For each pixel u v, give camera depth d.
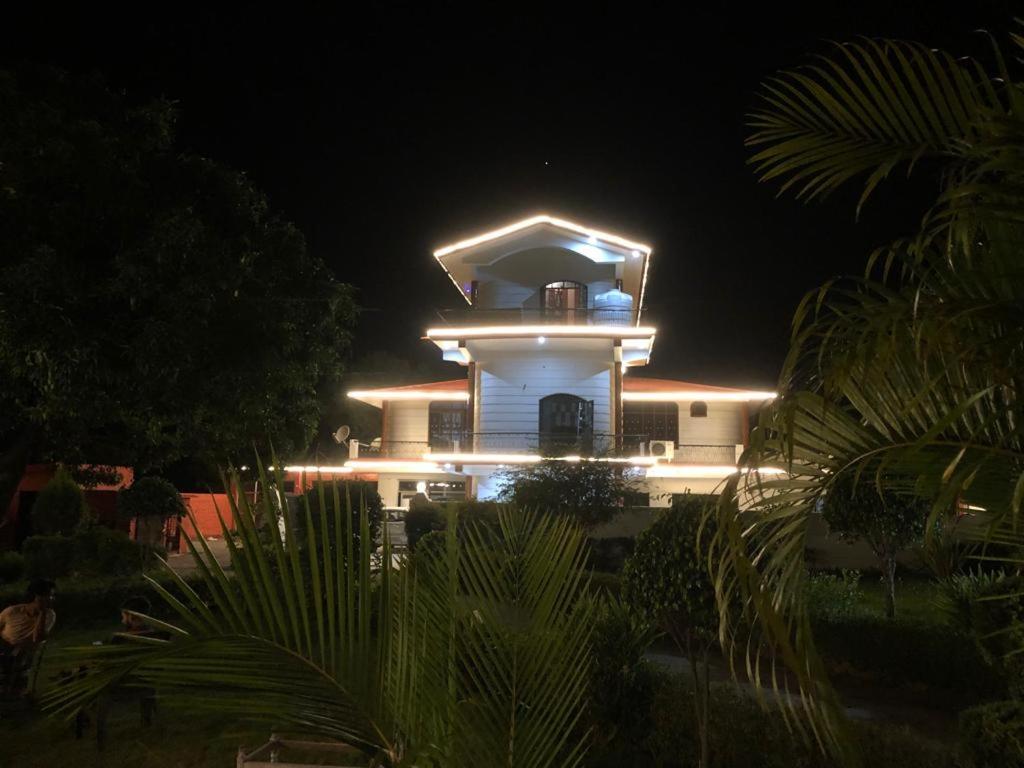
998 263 2.36
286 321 16.23
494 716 2.82
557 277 29.19
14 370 13.04
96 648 2.01
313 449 30.31
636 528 20.27
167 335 13.52
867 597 14.05
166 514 20.44
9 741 7.59
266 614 2.24
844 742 2.17
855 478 2.41
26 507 25.52
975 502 2.43
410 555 2.89
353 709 2.30
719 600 2.48
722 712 6.19
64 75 15.24
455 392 31.05
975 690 7.92
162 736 7.67
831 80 2.92
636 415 30.84
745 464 2.28
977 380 2.36
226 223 16.08
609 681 6.52
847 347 2.25
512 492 19.84
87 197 13.87
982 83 2.66
